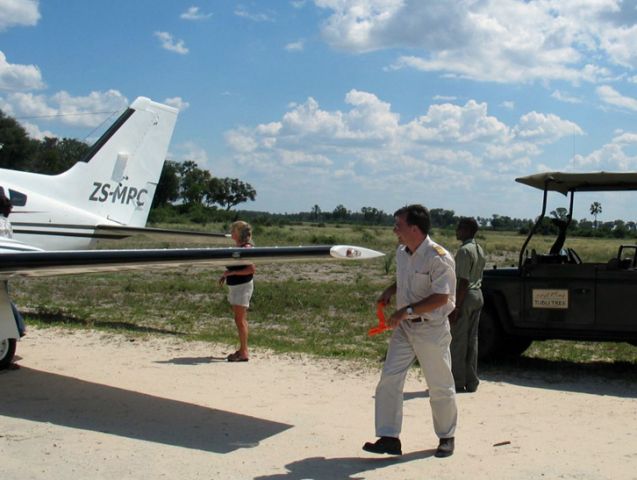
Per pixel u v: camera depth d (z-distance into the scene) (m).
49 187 12.00
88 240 12.43
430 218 4.64
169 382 6.80
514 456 4.74
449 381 4.68
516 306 7.86
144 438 4.98
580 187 8.19
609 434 5.35
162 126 13.63
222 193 105.38
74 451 4.64
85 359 7.79
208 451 4.72
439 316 4.58
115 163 12.94
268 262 5.48
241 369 7.47
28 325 9.93
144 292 14.81
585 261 8.28
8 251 6.70
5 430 5.10
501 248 33.12
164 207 78.88
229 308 12.37
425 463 4.56
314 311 12.58
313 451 4.78
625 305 7.29
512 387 7.00
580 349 9.34
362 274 21.11
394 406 4.66
